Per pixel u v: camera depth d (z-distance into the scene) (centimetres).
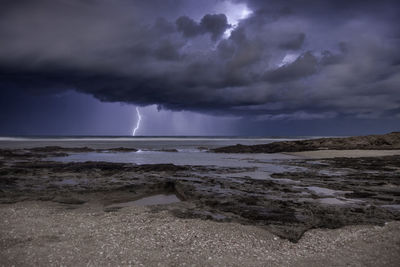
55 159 2862
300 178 1708
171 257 577
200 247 634
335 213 941
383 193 1282
